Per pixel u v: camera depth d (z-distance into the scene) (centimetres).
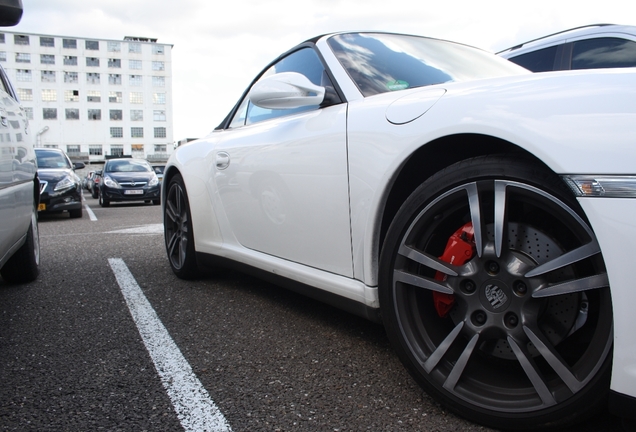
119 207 1221
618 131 108
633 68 116
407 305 146
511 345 127
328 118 183
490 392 131
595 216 108
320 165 181
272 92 186
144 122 7950
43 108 7450
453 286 137
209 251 280
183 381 167
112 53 7712
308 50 221
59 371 177
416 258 142
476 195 132
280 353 190
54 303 268
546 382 122
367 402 149
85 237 541
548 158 114
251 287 293
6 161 205
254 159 227
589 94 114
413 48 218
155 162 8012
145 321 234
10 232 213
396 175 150
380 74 191
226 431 135
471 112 131
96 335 215
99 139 7744
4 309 257
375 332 210
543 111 118
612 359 110
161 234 546
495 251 129
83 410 148
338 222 174
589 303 125
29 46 7319
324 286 185
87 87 7638
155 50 7925
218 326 224
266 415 143
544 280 123
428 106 145
